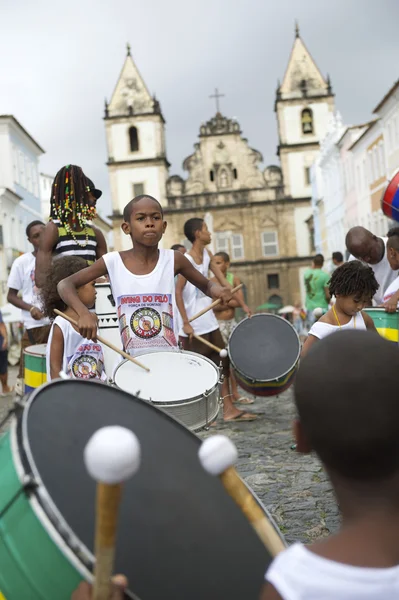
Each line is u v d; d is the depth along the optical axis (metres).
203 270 7.86
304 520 4.48
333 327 4.85
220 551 1.72
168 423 2.04
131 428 1.92
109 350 4.66
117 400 1.99
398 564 1.31
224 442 1.59
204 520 1.76
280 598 1.33
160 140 65.81
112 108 65.88
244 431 7.55
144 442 1.90
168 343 4.39
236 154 65.31
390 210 7.12
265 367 7.64
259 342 7.79
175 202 65.44
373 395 1.29
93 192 5.94
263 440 7.01
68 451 1.71
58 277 4.48
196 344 7.84
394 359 1.33
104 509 1.28
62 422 1.80
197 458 1.95
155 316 4.37
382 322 5.40
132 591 1.54
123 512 1.67
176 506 1.75
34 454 1.64
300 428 1.43
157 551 1.63
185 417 3.64
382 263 6.23
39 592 1.52
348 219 47.41
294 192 65.06
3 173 46.09
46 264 5.74
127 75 66.38
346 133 44.50
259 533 1.63
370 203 39.97
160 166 65.62
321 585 1.30
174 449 1.93
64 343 4.40
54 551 1.50
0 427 1.79
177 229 65.50
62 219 5.81
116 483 1.24
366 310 5.47
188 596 1.61
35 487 1.54
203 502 1.80
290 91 65.44
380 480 1.33
